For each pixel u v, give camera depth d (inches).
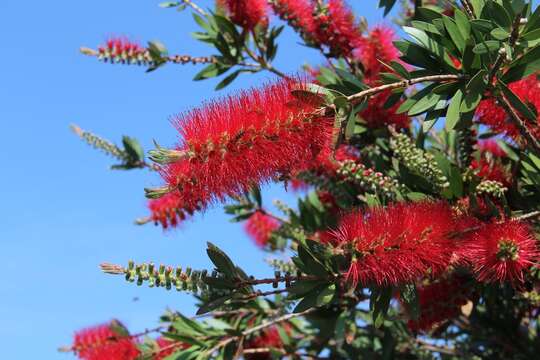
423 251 29.5
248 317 42.7
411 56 31.0
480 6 30.9
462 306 35.7
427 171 34.4
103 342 42.3
